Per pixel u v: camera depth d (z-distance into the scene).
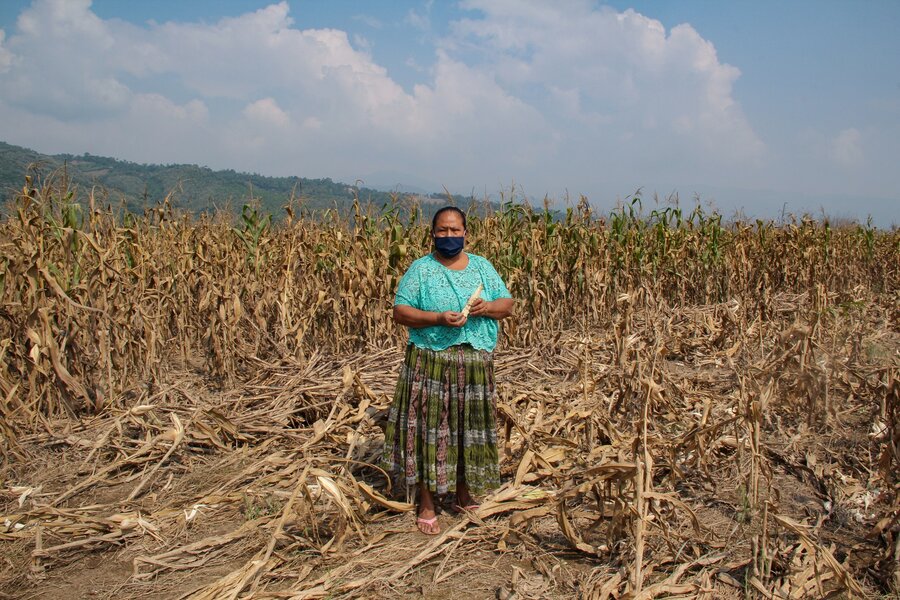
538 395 5.32
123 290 6.22
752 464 3.34
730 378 6.04
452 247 3.36
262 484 4.13
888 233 15.18
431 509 3.52
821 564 2.88
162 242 8.20
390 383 5.52
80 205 5.95
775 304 9.50
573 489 3.11
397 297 3.45
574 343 7.57
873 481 3.93
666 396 4.93
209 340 6.73
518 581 3.01
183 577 3.13
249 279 7.77
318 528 3.53
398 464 3.58
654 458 4.20
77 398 5.63
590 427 4.21
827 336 6.03
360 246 7.43
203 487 4.17
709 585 2.89
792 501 3.84
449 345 3.41
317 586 2.97
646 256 10.14
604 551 3.21
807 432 4.55
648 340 6.39
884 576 2.97
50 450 4.74
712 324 7.84
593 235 9.46
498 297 3.47
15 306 5.24
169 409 5.23
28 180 5.79
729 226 12.29
